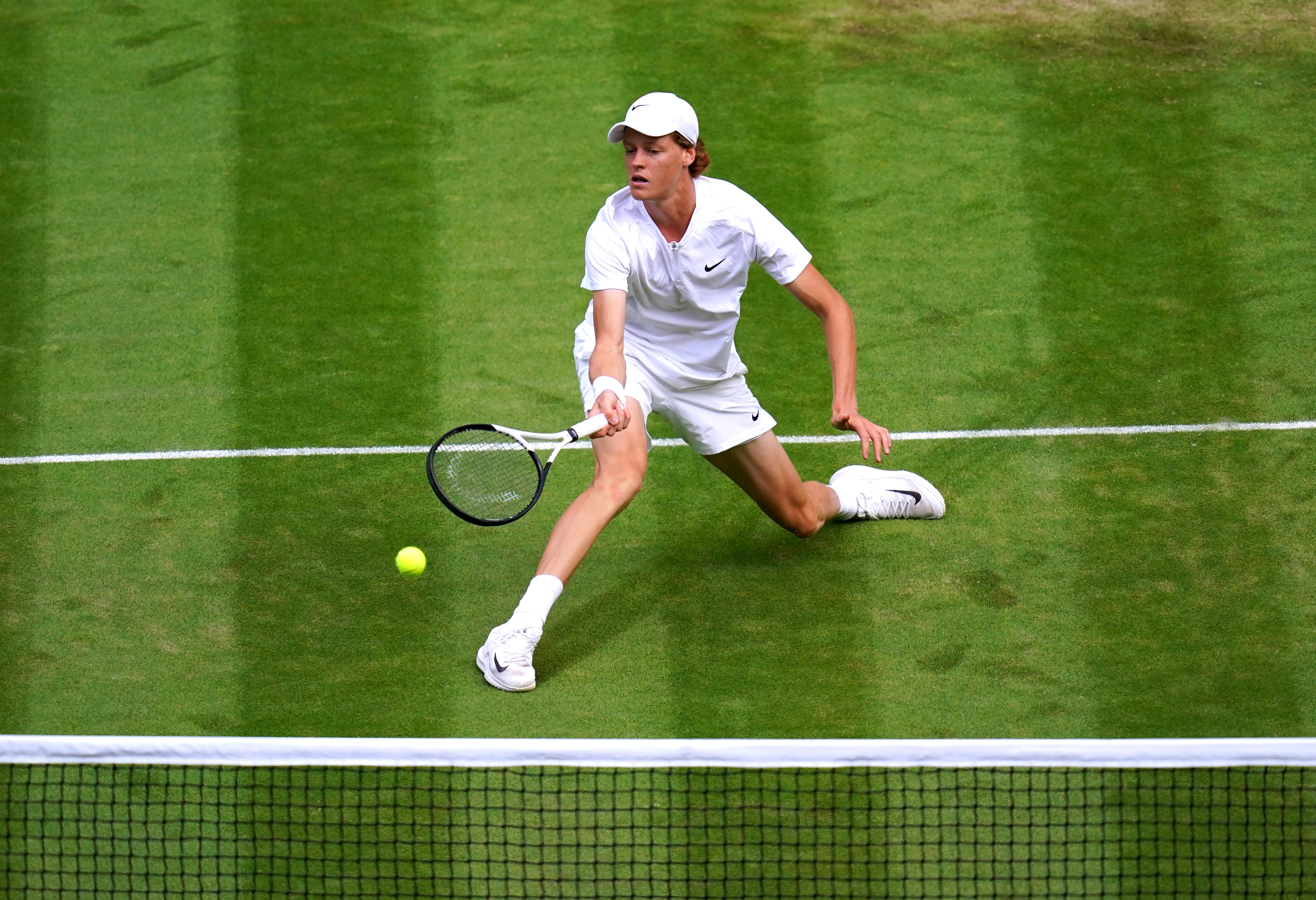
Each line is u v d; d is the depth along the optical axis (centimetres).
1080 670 1884
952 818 1630
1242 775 1684
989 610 2003
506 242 2898
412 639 1969
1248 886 1534
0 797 1680
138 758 1488
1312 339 2577
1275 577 2048
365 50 3462
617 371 1767
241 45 3475
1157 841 1595
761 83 3328
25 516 2222
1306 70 3325
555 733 1786
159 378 2547
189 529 2195
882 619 1991
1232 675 1867
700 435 1964
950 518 2206
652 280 1819
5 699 1853
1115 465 2305
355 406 2480
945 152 3109
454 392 2514
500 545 2169
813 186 3019
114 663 1922
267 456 2362
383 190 3039
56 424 2436
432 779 1697
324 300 2744
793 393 2514
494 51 3456
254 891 1554
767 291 2778
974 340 2614
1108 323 2641
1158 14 3544
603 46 3469
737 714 1817
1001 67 3369
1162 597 2019
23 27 3544
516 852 1591
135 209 2984
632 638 1969
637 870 1566
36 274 2811
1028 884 1541
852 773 1700
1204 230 2869
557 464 2361
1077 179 3020
